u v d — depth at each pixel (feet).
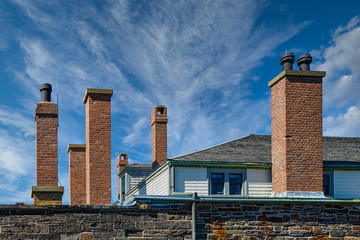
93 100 55.36
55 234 40.16
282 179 48.70
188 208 43.75
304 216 46.32
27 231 39.65
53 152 50.24
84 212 41.16
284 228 45.65
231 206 44.93
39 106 50.65
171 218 43.14
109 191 53.93
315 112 49.85
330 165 51.65
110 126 55.52
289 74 49.29
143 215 42.52
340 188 52.24
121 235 41.55
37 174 49.19
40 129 50.34
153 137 74.02
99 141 54.75
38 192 47.34
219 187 52.01
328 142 62.64
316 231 46.19
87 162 55.57
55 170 49.83
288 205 46.24
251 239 44.73
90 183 53.47
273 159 51.55
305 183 47.98
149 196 42.47
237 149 57.36
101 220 41.39
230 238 44.32
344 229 46.75
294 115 49.14
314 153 48.96
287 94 49.24
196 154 54.13
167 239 42.68
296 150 48.49
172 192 49.49
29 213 39.96
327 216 46.75
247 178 52.08
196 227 43.75
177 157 52.49
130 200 44.39
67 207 40.63
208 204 44.45
